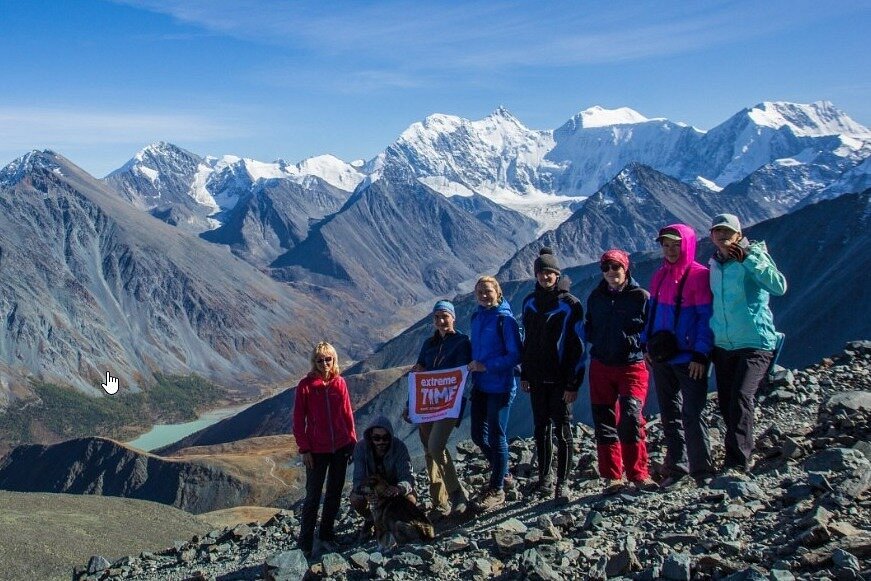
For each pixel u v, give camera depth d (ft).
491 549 28.43
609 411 33.88
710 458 32.32
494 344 35.50
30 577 94.58
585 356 33.91
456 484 37.37
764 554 22.72
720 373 33.12
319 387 37.78
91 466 387.34
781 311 375.25
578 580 24.11
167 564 46.80
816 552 21.52
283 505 300.61
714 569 22.31
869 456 29.22
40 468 405.18
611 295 33.47
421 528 33.94
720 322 31.83
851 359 48.88
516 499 36.91
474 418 37.01
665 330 32.24
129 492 358.64
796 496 26.20
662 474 34.06
